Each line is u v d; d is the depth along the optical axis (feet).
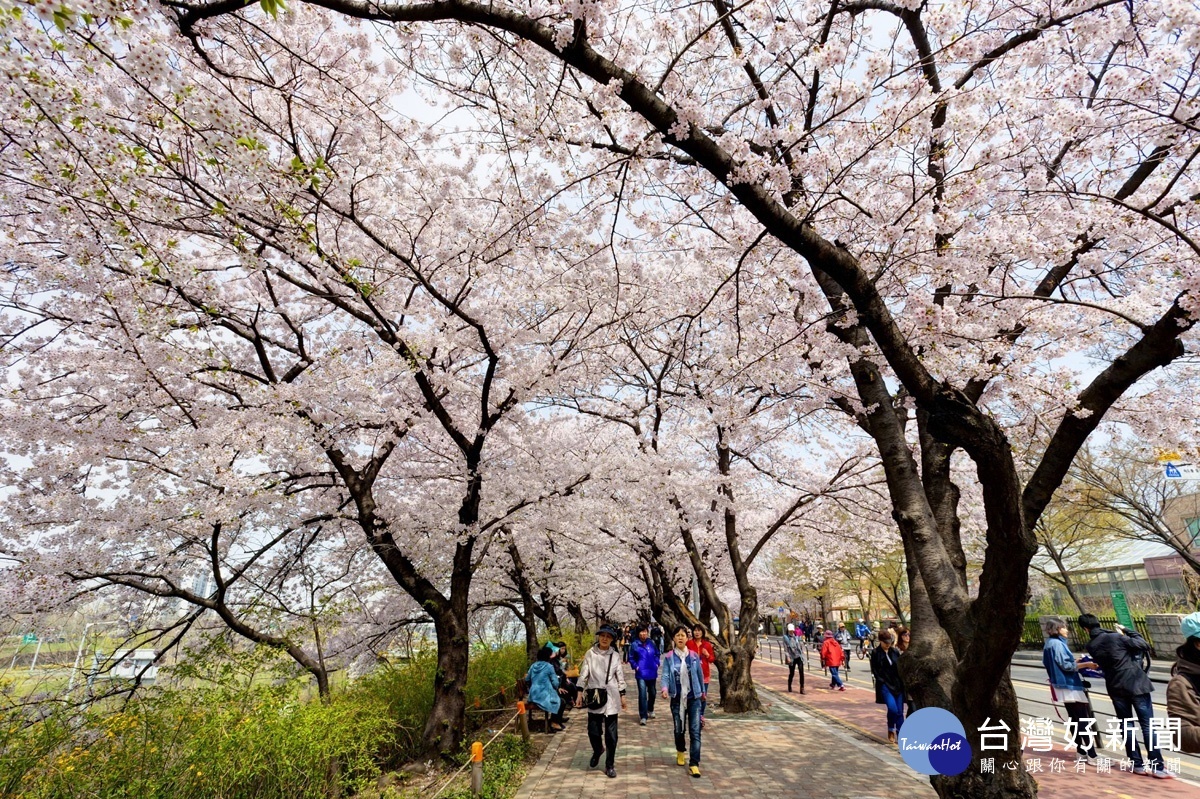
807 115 18.42
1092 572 88.12
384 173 21.84
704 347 33.45
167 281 17.56
